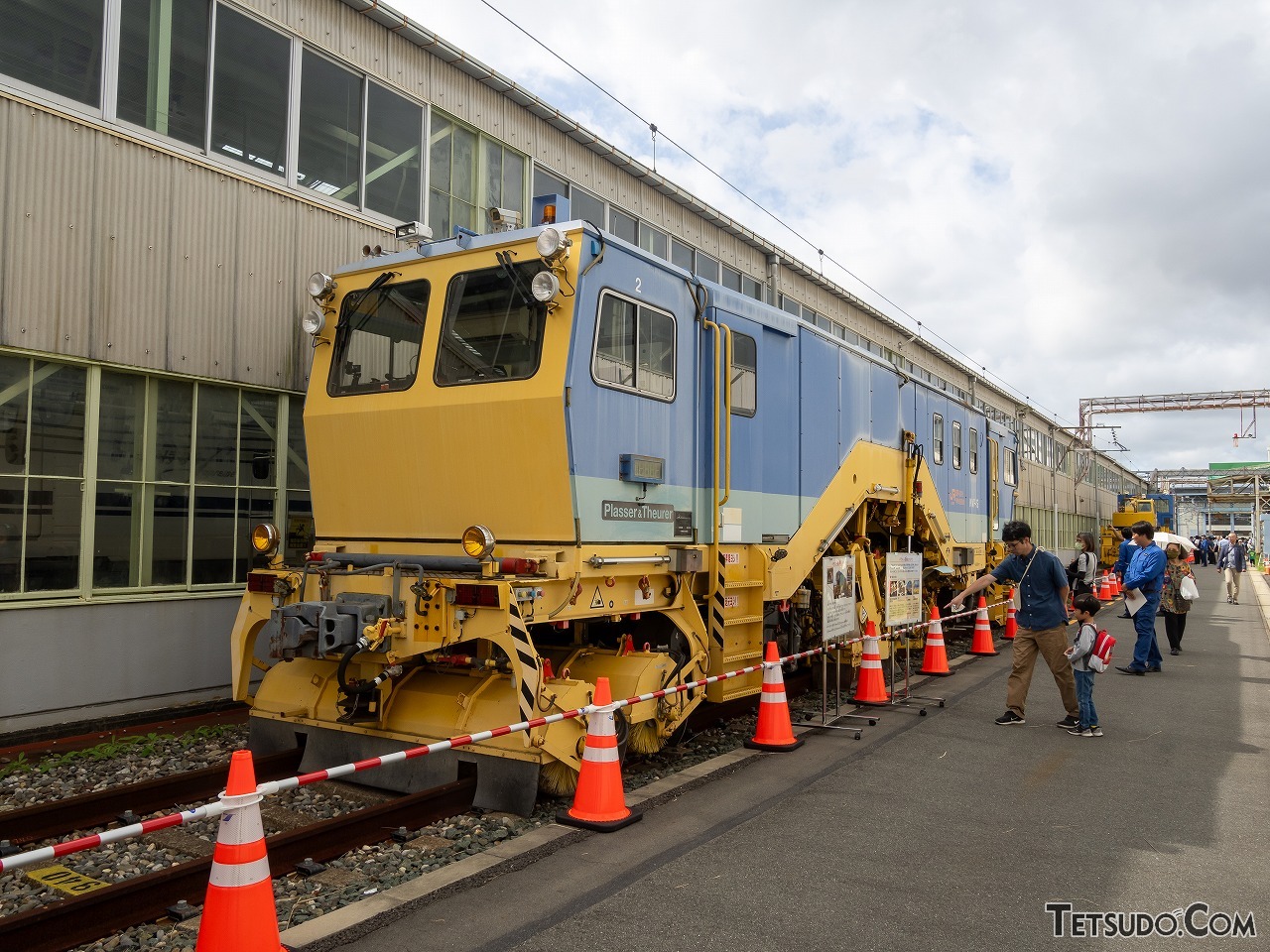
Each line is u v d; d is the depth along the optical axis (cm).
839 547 1061
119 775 677
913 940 413
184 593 880
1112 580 2717
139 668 843
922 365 2766
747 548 822
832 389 1019
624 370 663
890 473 1201
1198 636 1720
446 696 644
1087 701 831
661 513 702
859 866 504
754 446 840
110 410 830
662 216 1614
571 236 625
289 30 972
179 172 870
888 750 777
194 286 883
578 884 473
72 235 788
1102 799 635
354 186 1055
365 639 591
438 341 671
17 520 762
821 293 2156
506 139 1266
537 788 588
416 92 1126
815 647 1061
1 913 454
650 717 663
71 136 789
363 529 710
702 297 763
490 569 591
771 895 461
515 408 620
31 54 768
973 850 531
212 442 913
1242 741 818
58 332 776
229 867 367
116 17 822
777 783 669
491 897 455
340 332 733
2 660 746
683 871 493
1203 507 9381
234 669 707
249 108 941
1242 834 562
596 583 632
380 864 506
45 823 553
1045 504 3956
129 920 432
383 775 642
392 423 684
